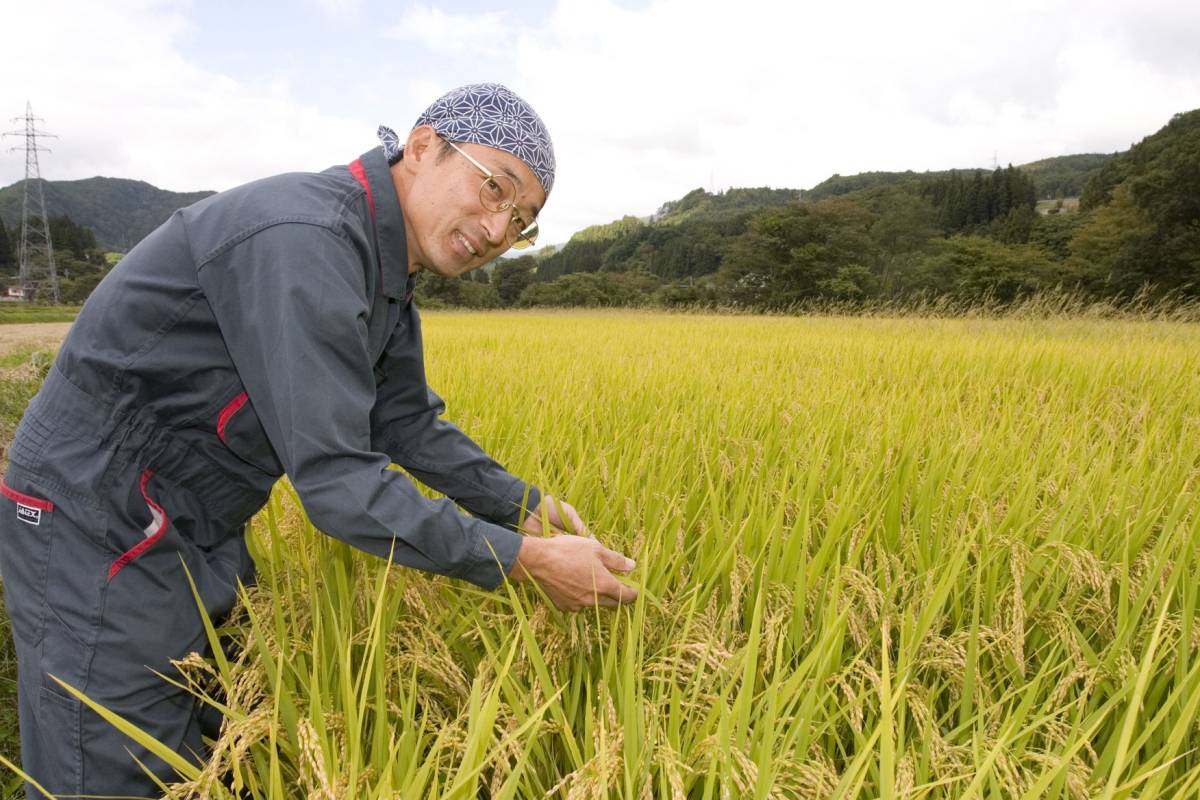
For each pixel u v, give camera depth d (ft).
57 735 5.46
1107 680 6.12
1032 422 15.52
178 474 5.79
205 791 4.12
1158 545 7.77
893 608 6.97
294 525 7.45
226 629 6.40
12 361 65.98
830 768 4.87
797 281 242.58
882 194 309.83
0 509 5.63
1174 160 167.43
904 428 14.30
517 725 5.08
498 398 16.33
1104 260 176.65
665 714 5.50
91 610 5.40
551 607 6.36
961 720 5.85
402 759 4.75
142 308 5.37
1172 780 5.48
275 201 5.33
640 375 21.09
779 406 15.84
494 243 6.05
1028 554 7.66
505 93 5.90
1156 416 17.42
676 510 8.38
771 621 5.97
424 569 5.49
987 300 64.44
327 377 5.12
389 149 6.17
